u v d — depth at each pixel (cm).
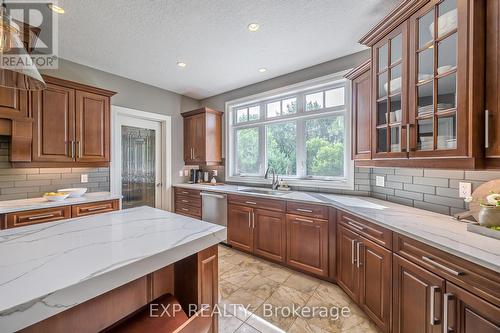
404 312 133
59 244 97
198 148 388
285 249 252
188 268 113
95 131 270
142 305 106
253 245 282
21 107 214
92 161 268
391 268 143
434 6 131
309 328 161
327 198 242
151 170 374
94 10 182
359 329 161
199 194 349
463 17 113
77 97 255
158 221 136
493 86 105
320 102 296
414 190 194
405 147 150
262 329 161
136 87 343
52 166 238
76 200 236
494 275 89
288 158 330
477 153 110
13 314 56
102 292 73
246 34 220
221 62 281
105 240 103
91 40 228
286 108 331
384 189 229
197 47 244
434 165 134
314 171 303
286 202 251
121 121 332
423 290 120
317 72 288
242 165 388
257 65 290
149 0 172
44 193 253
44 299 61
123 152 334
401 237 135
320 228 225
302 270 242
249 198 286
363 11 188
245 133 383
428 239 115
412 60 146
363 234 172
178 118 407
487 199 128
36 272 73
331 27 210
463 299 100
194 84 360
